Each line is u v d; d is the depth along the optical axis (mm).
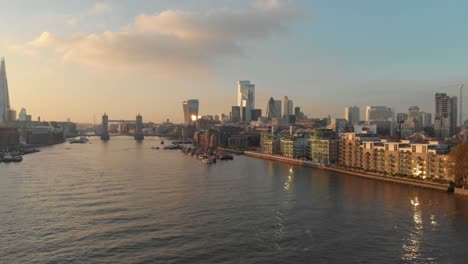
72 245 130750
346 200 195375
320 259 119062
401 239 135250
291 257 120500
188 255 122062
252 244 131375
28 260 119000
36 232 144000
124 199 199000
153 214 168500
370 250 125688
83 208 179000
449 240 133750
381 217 161875
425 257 120062
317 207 180250
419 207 178500
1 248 128500
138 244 131375
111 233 142375
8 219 160625
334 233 142000
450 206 180125
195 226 151000
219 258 119812
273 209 177125
